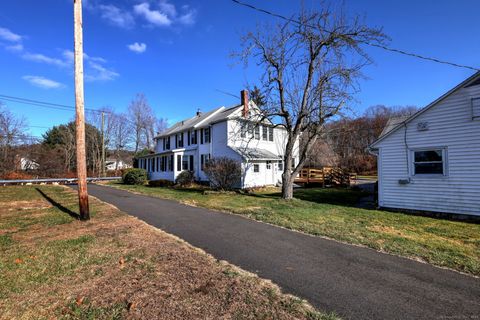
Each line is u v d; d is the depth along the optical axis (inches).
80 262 180.1
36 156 1403.8
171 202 491.5
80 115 317.7
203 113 1224.8
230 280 156.4
